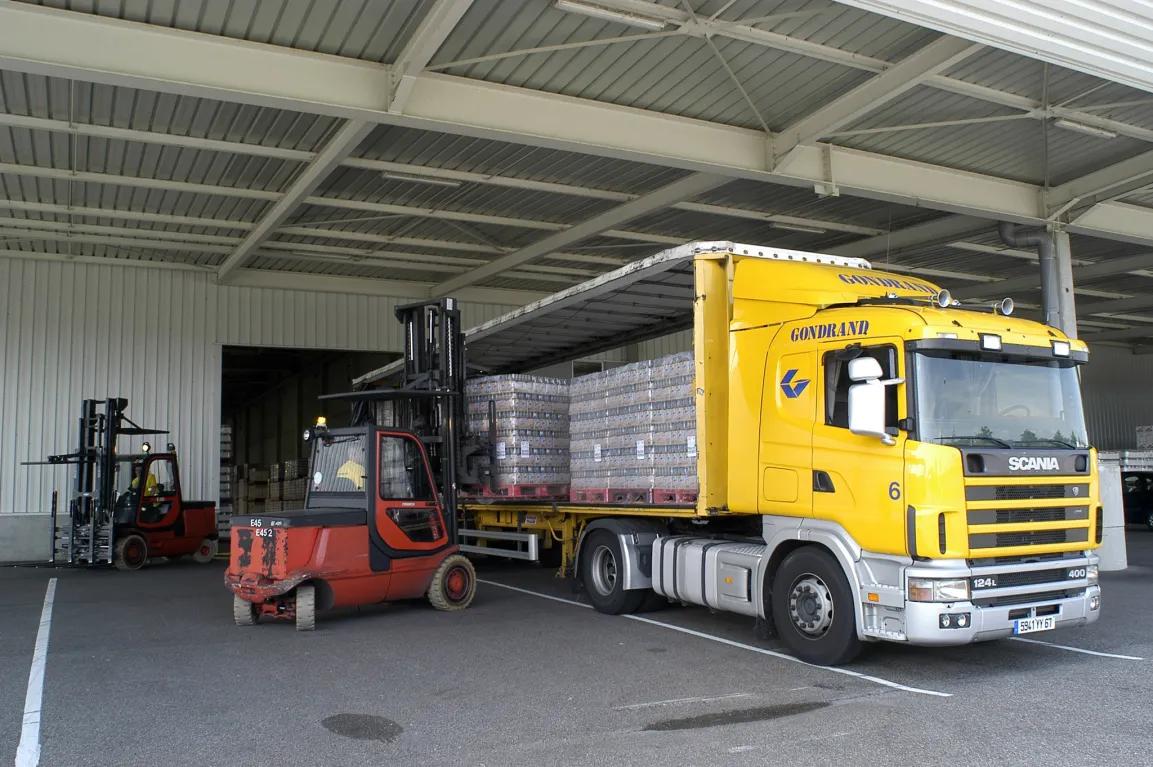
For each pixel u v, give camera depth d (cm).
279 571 966
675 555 972
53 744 591
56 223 1745
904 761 536
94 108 1249
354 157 1455
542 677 754
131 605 1212
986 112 1320
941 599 684
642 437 1029
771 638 877
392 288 2294
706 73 1176
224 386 4016
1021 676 746
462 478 1228
